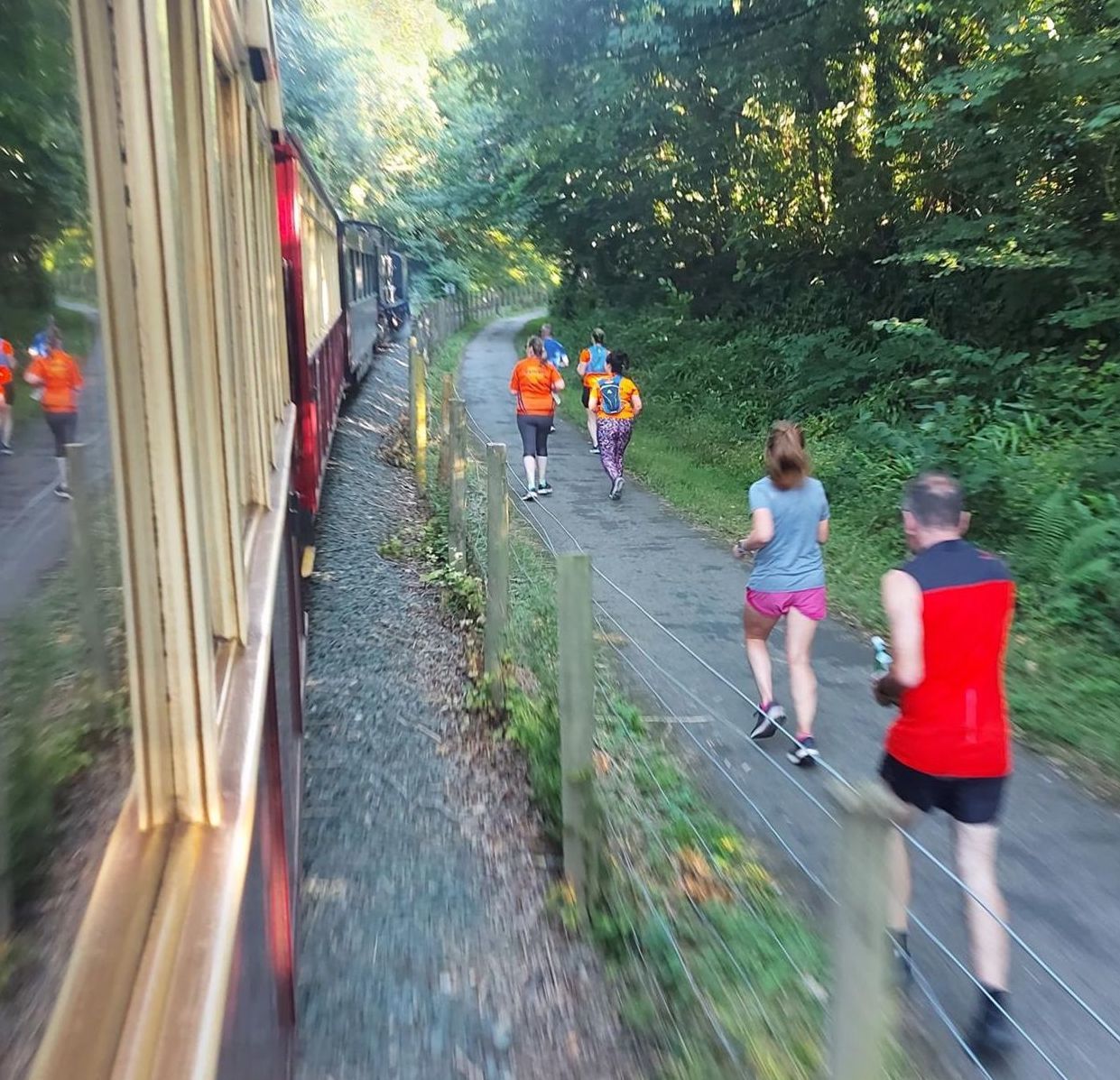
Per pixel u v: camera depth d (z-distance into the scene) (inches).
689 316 861.2
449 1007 135.1
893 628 126.5
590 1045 128.3
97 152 58.5
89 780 54.0
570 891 153.1
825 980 127.6
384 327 1057.5
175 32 79.1
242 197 137.9
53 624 49.4
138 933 54.1
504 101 738.8
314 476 325.7
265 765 96.0
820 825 175.3
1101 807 183.3
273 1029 95.8
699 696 232.5
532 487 442.0
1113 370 382.3
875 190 591.2
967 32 486.3
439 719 222.7
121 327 61.0
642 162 772.6
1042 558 297.6
